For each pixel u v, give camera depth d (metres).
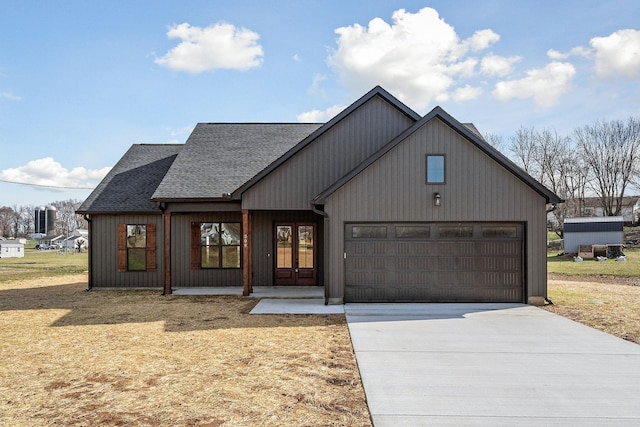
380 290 10.92
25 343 7.29
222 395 4.91
